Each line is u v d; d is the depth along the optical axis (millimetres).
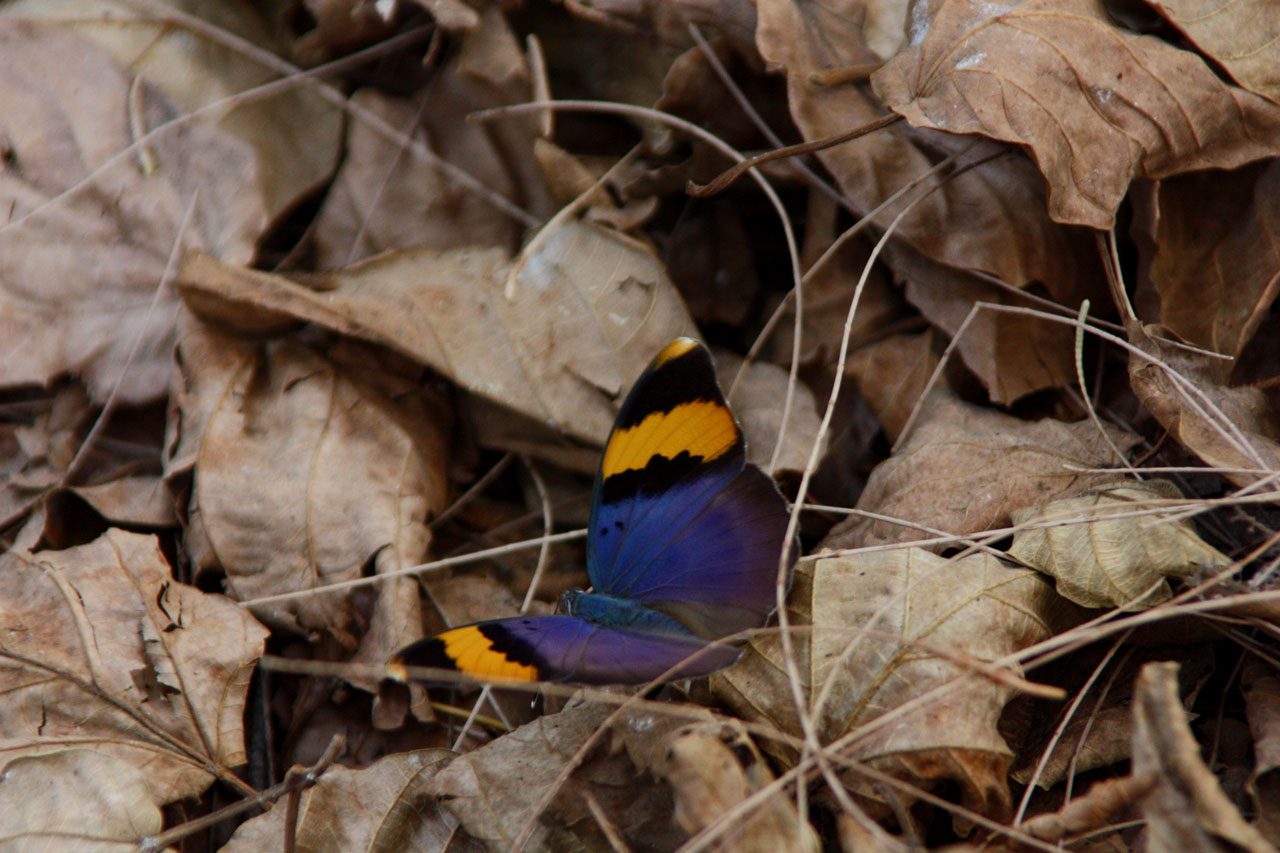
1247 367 2090
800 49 2107
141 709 2076
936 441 2090
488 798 2059
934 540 2066
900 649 2055
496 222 2121
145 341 2111
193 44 2127
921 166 2102
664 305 2109
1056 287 2098
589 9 2119
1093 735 2059
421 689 2082
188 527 2094
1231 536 2072
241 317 2104
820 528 2098
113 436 2109
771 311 2117
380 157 2125
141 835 2061
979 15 2086
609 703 2064
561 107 2115
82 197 2119
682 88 2113
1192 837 2029
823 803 2053
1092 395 2100
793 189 2117
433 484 2104
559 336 2105
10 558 2090
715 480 2068
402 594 2088
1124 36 2084
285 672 2090
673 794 2055
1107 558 2061
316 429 2100
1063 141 2080
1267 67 2086
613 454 2072
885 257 2105
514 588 2102
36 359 2111
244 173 2119
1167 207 2096
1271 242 2088
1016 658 2045
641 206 2117
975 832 2049
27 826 2059
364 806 2064
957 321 2100
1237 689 2062
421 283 2109
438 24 2123
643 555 2068
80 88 2123
